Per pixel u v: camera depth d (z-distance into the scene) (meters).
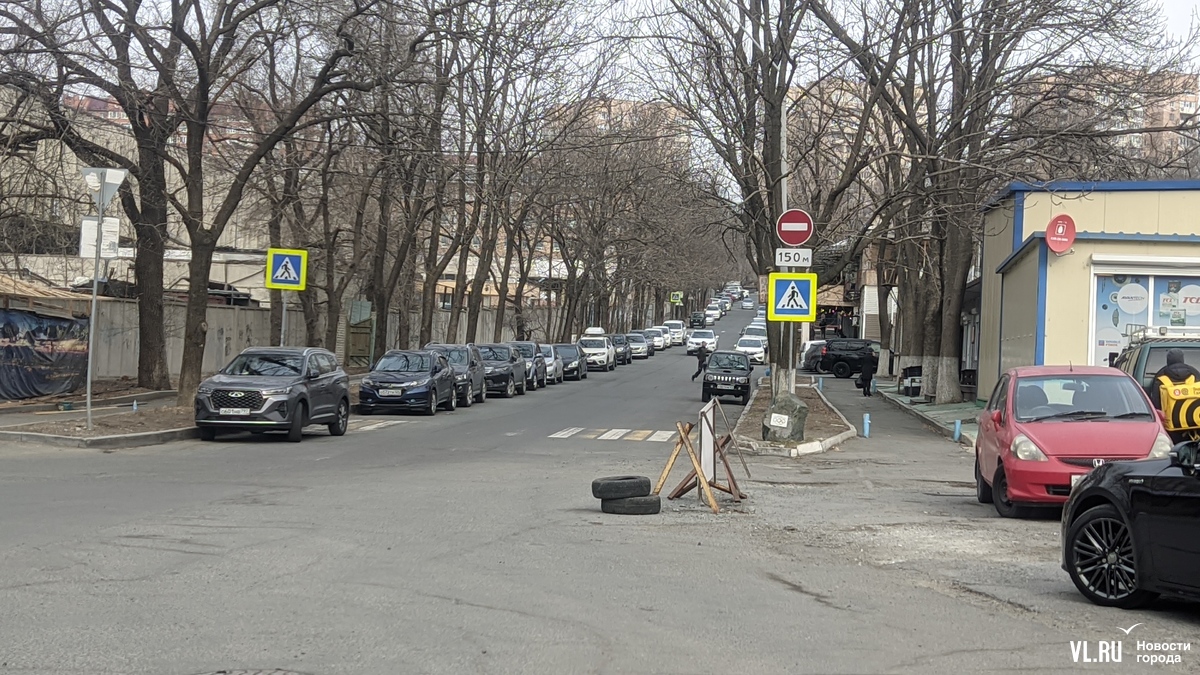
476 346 35.62
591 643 6.43
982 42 26.72
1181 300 22.73
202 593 7.62
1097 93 25.67
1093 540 7.73
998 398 13.15
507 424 26.20
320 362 21.95
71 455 16.84
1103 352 22.95
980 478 13.37
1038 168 29.98
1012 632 6.86
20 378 23.45
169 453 17.70
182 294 38.28
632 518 11.66
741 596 7.82
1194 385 10.23
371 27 22.28
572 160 46.12
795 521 11.66
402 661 5.98
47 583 7.87
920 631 6.85
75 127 23.69
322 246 37.19
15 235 24.64
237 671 5.76
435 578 8.24
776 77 23.52
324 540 9.82
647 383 47.75
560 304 78.12
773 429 20.66
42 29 20.52
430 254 39.53
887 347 57.72
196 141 22.64
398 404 28.06
